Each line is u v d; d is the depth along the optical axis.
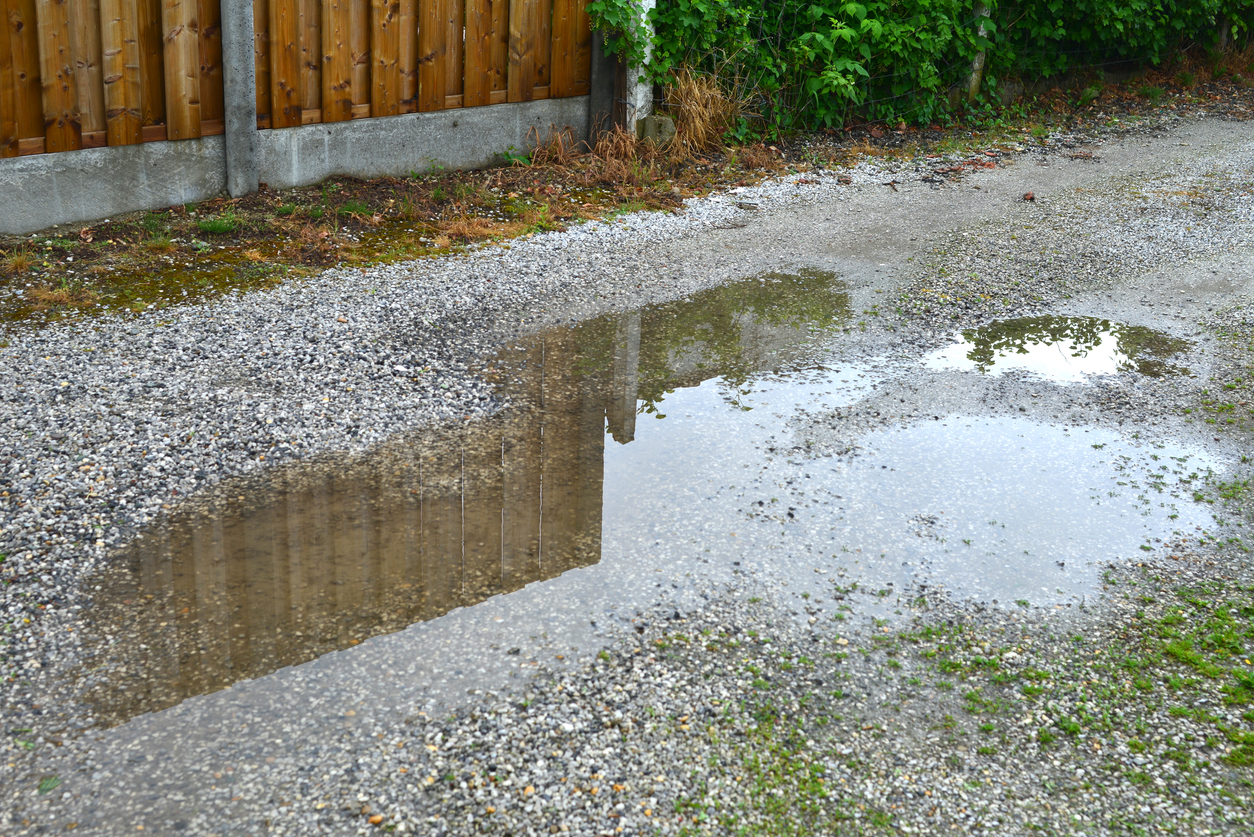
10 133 5.92
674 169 8.88
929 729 2.96
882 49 10.03
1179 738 2.93
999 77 11.35
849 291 6.44
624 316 5.95
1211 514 4.11
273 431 4.43
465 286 6.20
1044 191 8.68
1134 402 5.04
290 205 7.06
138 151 6.52
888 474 4.37
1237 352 5.57
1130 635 3.38
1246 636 3.37
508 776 2.73
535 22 8.34
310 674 3.10
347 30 7.26
